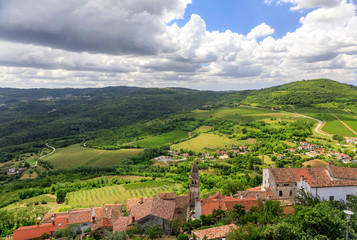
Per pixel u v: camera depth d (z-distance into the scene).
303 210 57.84
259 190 105.19
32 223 109.06
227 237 55.09
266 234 51.06
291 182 90.62
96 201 152.75
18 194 174.50
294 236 49.97
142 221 76.94
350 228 50.75
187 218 92.88
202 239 60.09
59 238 80.25
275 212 71.62
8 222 107.50
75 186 190.88
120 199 154.75
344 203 69.88
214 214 78.69
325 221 50.06
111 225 86.25
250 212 78.25
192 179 98.50
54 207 142.25
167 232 75.38
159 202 84.31
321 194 76.44
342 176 86.69
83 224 91.19
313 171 93.62
